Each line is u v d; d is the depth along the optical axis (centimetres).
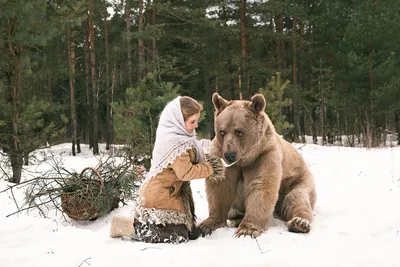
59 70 1446
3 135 804
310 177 500
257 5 2062
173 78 2512
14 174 773
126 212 516
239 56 2111
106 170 557
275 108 1234
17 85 824
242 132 406
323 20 2045
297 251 342
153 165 378
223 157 406
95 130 1997
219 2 2083
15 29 805
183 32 2228
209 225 425
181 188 387
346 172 779
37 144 827
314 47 2367
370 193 577
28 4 771
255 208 414
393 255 330
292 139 1691
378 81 1928
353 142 1549
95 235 401
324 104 2175
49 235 396
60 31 940
